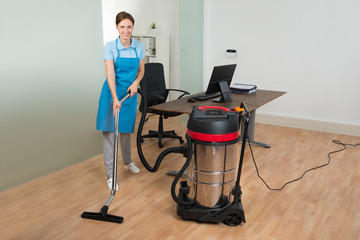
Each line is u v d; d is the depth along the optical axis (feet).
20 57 9.58
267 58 16.30
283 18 15.52
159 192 9.39
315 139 14.24
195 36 16.79
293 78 15.88
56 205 8.71
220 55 17.56
